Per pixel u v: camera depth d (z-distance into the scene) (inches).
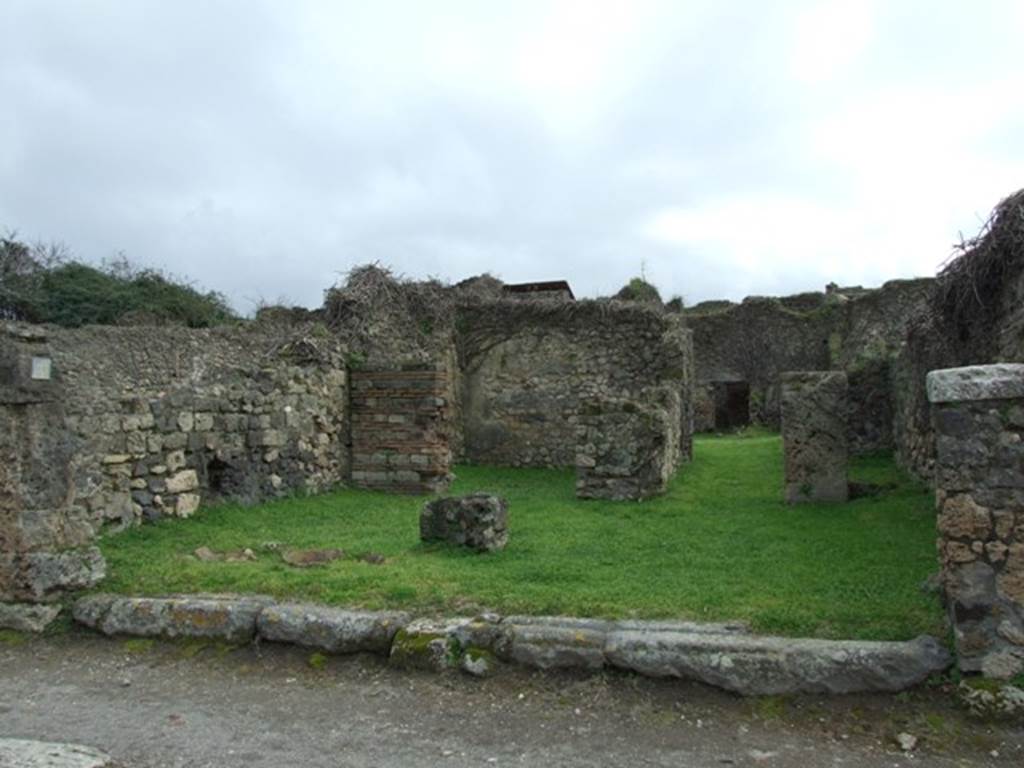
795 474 363.6
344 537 298.8
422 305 580.7
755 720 157.3
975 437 162.1
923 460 380.8
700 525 316.2
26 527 219.8
